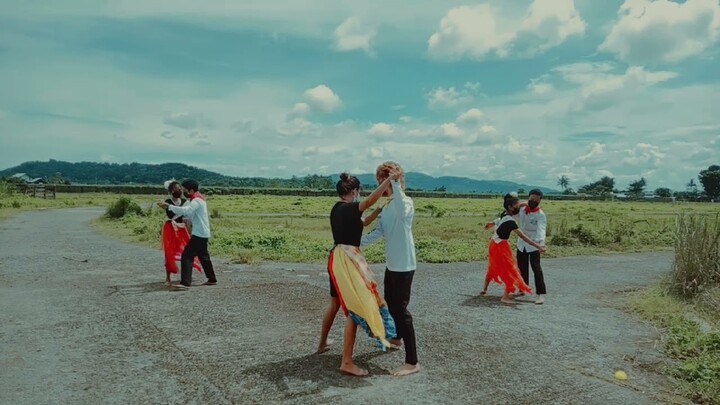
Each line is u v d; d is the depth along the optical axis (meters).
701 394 4.12
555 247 15.84
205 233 8.14
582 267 12.12
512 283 7.58
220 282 8.67
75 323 5.92
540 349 5.34
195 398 3.89
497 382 4.37
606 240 17.14
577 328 6.25
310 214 32.44
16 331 5.59
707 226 8.75
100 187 64.44
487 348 5.32
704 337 5.45
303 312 6.60
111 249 13.08
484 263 12.19
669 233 19.34
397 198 4.61
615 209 46.47
